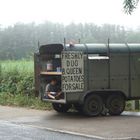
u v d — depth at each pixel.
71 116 20.34
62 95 20.31
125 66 20.75
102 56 20.33
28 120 19.12
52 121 18.75
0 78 29.23
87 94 19.98
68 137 14.81
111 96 20.52
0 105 25.55
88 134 15.34
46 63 21.44
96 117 19.86
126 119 18.98
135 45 21.09
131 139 14.29
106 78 20.36
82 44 20.25
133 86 20.91
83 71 19.86
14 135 15.27
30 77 26.91
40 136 15.05
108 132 15.65
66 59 19.59
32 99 25.22
